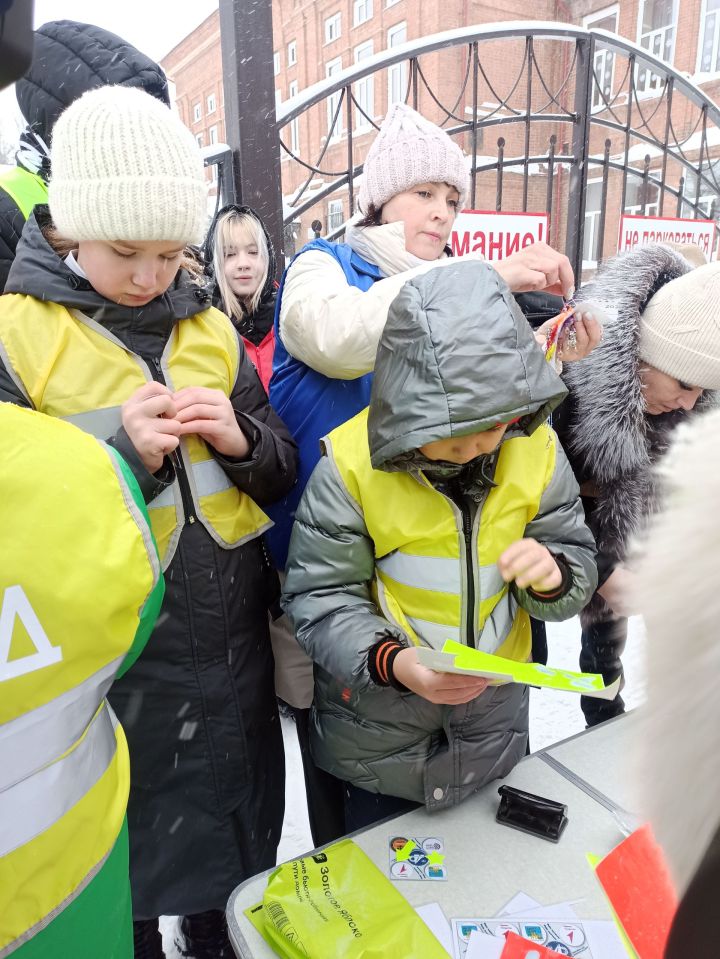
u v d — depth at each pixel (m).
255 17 2.25
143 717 1.09
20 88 1.25
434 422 0.83
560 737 2.15
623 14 10.05
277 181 2.44
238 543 1.12
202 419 1.01
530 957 0.71
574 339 1.15
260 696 1.20
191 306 1.10
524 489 1.01
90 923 0.62
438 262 1.14
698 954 0.31
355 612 1.01
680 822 0.33
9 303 0.98
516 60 9.97
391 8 10.67
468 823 0.92
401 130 1.32
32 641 0.52
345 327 1.11
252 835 1.19
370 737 1.05
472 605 1.00
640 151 9.62
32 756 0.53
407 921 0.75
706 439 0.33
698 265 1.56
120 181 0.87
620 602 0.36
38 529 0.53
